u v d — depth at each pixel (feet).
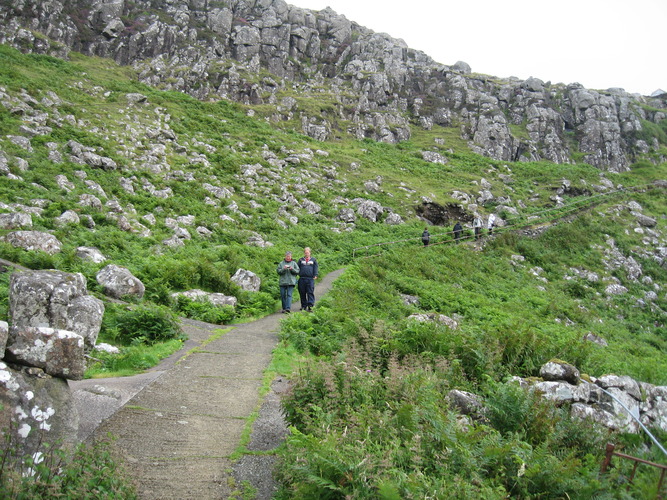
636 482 12.23
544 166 174.29
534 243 102.63
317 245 77.00
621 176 177.78
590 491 11.92
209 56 189.57
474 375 23.15
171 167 94.94
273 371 23.82
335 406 15.46
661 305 91.15
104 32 177.88
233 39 201.57
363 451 12.00
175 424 17.02
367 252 78.48
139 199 73.51
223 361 25.11
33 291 14.35
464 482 11.69
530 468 12.39
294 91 192.75
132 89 137.80
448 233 97.86
